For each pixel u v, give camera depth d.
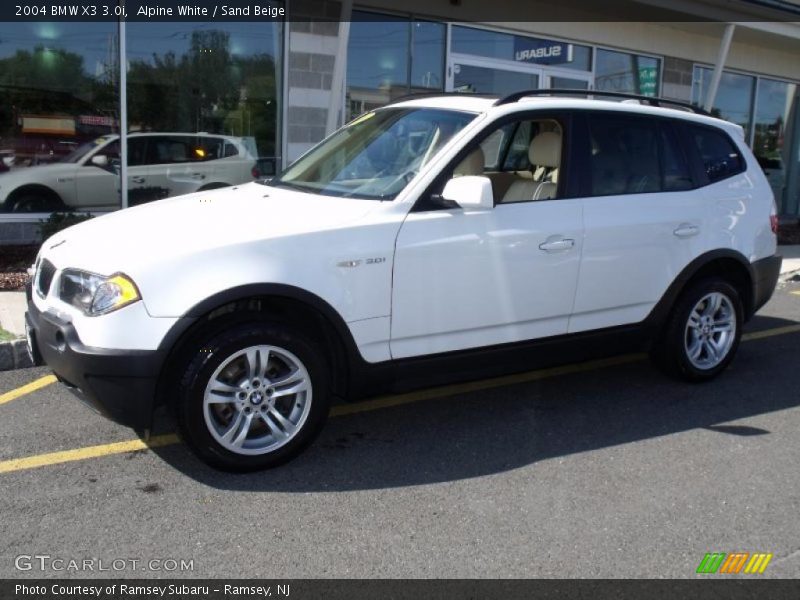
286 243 3.81
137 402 3.59
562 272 4.62
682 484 3.95
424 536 3.39
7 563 3.10
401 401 5.09
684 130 5.32
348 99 10.30
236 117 9.66
